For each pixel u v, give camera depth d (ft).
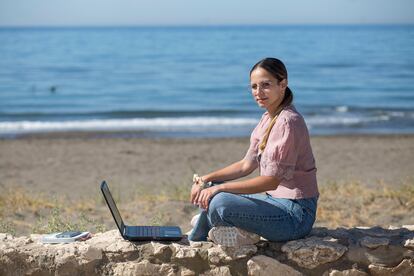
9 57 217.15
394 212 26.76
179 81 137.59
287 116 13.62
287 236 14.06
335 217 25.67
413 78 139.03
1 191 36.32
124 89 124.16
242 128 70.28
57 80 141.79
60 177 42.80
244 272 14.16
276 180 13.51
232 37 438.40
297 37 429.79
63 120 79.30
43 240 14.84
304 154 13.91
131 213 26.96
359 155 50.72
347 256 14.21
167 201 29.14
